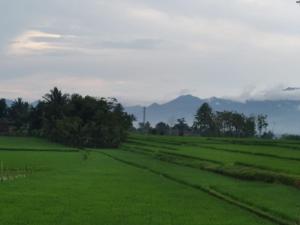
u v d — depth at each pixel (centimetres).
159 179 4931
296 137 16362
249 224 2620
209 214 2905
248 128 19650
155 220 2684
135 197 3553
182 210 3028
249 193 3722
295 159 6769
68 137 12888
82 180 4644
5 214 2752
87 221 2611
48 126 14662
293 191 3897
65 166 6444
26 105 19512
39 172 5525
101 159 7994
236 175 5181
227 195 3706
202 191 4022
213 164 6312
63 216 2728
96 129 12838
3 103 19700
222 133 19975
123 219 2692
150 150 9788
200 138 14650
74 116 13638
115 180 4712
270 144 11112
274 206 3106
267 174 4778
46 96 15325
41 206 3044
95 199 3394
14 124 18650
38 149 10419
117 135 12812
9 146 11300
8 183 4306
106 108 13875
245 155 7700
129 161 7431
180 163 7050
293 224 2641
